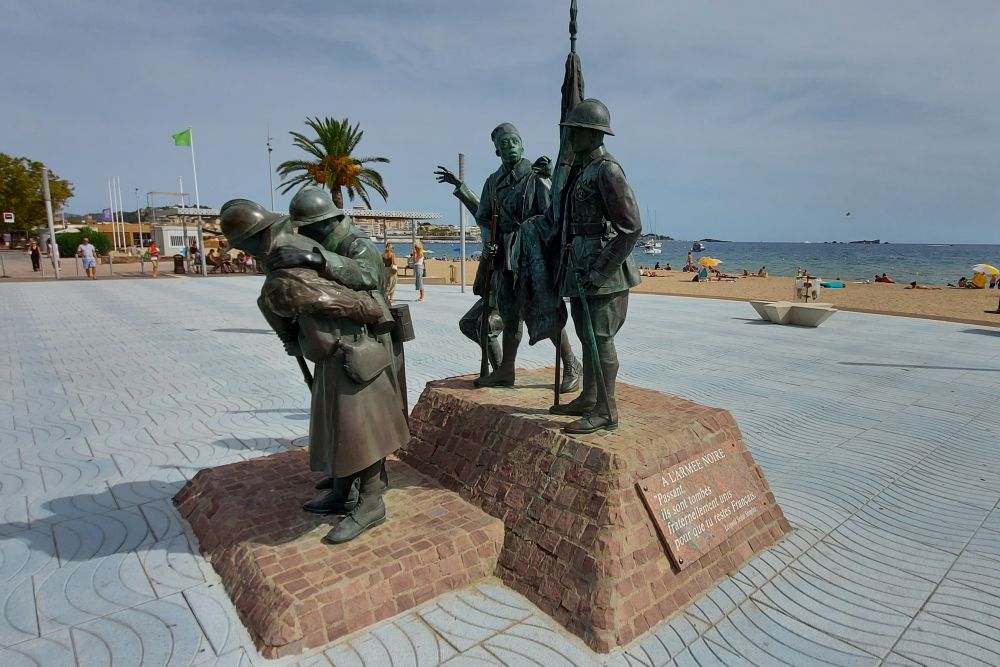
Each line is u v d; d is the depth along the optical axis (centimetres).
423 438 479
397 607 315
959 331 1408
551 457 371
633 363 1007
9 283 2591
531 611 320
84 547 388
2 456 558
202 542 389
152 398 771
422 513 383
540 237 443
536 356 1045
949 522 436
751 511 396
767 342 1230
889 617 322
